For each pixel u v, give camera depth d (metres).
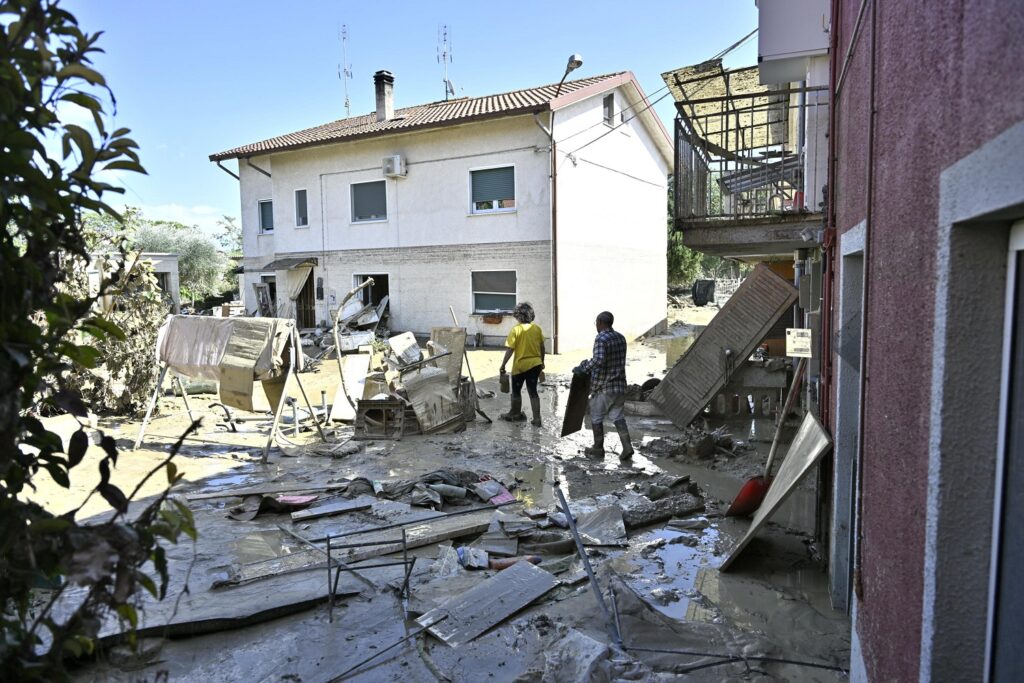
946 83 1.67
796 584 4.61
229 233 51.56
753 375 9.73
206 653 3.72
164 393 12.52
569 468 7.67
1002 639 1.55
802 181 8.62
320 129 25.59
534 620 4.07
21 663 1.38
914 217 1.99
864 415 2.76
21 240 1.62
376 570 4.82
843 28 4.41
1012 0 1.23
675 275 35.66
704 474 7.43
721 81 10.91
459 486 6.65
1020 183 1.17
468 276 19.94
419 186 20.48
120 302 9.79
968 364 1.63
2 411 1.34
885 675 2.24
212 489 6.83
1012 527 1.52
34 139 1.35
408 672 3.55
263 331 7.93
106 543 1.29
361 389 11.18
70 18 1.45
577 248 19.67
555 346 18.67
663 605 4.31
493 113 18.22
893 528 2.19
